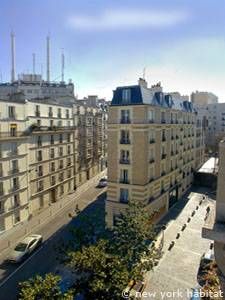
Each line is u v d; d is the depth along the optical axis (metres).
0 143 39.16
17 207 42.94
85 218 25.45
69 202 55.22
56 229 41.62
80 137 66.69
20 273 29.50
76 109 63.47
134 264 21.33
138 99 38.72
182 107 57.34
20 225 43.47
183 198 56.75
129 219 24.08
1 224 39.97
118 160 40.69
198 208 50.62
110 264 18.47
